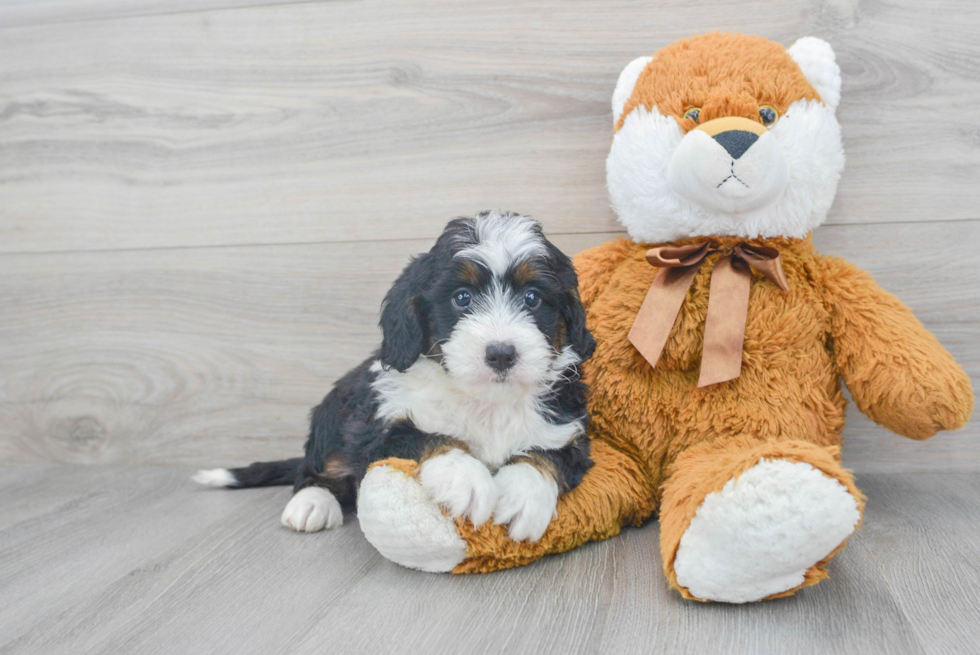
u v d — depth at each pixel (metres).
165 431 2.45
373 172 2.29
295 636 1.26
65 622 1.35
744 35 1.84
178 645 1.25
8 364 2.52
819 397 1.68
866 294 1.71
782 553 1.22
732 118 1.62
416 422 1.58
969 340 2.06
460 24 2.21
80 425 2.49
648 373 1.75
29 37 2.42
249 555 1.64
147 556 1.66
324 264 2.33
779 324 1.67
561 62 2.18
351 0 2.25
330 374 2.35
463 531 1.43
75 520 1.92
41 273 2.47
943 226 2.05
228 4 2.31
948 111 2.03
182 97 2.36
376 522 1.44
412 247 2.29
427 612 1.33
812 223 1.77
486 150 2.23
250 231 2.36
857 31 2.04
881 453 2.13
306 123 2.31
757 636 1.21
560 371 1.63
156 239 2.41
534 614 1.31
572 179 2.20
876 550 1.56
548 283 1.57
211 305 2.39
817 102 1.74
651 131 1.73
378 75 2.26
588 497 1.59
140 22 2.36
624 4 2.13
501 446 1.58
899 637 1.20
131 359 2.45
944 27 2.01
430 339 1.58
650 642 1.20
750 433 1.64
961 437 2.10
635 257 1.85
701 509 1.27
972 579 1.41
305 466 1.95
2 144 2.46
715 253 1.76
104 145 2.41
